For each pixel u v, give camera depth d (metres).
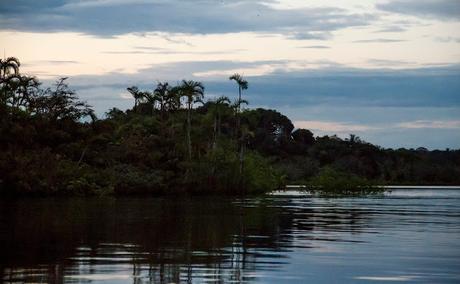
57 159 68.75
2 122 69.00
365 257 20.86
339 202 61.41
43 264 18.53
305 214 41.78
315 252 22.06
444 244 24.61
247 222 34.38
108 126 78.12
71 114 75.38
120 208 46.41
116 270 17.69
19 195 65.25
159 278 16.61
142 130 83.75
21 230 28.14
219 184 78.56
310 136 153.50
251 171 80.81
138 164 78.25
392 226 32.75
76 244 23.39
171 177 77.88
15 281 15.83
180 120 83.25
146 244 23.70
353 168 133.50
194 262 19.42
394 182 138.00
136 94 96.88
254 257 20.67
